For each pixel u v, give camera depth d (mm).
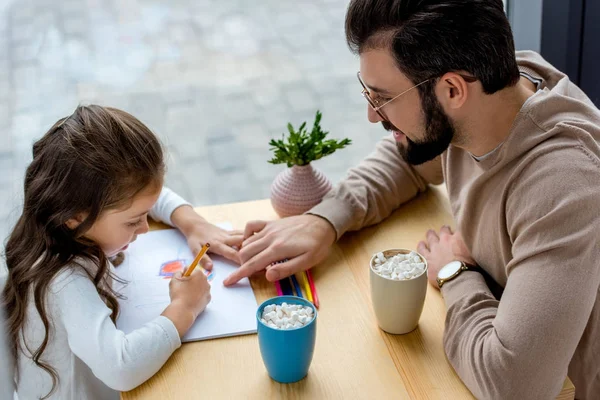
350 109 2439
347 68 2553
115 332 1027
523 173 1006
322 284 1201
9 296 1122
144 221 1149
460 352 999
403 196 1394
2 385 1101
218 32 2631
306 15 2691
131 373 984
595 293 946
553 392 938
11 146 2039
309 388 985
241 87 2490
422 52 964
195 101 2428
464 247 1205
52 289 1058
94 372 1016
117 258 1234
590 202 930
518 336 921
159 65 2510
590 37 1650
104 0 2643
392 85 1019
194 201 2156
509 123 1030
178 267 1234
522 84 1113
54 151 1071
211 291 1178
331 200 1309
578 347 1095
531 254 954
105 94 2367
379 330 1096
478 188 1103
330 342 1071
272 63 2562
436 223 1359
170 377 1009
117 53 2512
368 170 1375
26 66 2395
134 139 1079
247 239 1264
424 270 1051
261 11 2697
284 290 1175
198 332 1080
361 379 1001
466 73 976
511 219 1023
